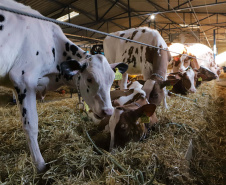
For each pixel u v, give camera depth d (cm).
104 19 1416
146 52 431
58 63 257
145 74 444
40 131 310
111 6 1195
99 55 233
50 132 311
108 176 197
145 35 445
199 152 314
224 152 333
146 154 235
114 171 205
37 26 234
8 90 700
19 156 248
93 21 1373
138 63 461
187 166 243
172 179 220
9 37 213
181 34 1575
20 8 232
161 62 407
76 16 1279
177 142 284
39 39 232
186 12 1368
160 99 392
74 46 256
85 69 225
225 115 539
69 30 1444
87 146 265
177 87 571
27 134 224
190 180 235
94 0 1121
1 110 440
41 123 339
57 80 266
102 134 301
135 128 265
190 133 323
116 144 257
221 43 2591
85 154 235
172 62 779
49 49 242
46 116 376
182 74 563
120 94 368
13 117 391
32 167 221
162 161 229
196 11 1359
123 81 510
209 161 302
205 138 361
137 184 195
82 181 198
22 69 221
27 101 221
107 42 543
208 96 674
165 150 249
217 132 412
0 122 358
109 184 190
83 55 250
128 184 195
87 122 353
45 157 243
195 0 1122
